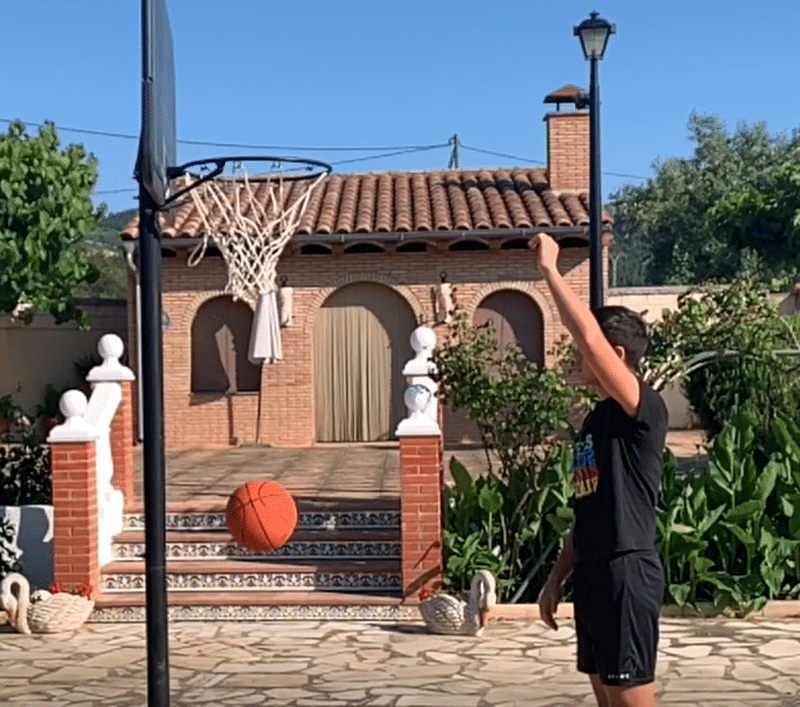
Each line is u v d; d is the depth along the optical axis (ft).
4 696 26.81
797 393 45.16
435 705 25.55
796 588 34.55
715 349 42.06
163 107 19.45
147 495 18.39
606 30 39.52
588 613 15.60
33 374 76.89
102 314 78.07
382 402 68.49
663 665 28.66
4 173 57.72
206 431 67.77
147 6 18.28
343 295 68.39
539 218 65.46
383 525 37.40
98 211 65.51
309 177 29.19
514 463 35.42
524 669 28.63
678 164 131.95
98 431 36.76
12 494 40.63
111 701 26.35
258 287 59.00
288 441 67.77
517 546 34.88
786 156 130.31
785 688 26.50
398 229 65.31
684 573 34.12
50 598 33.17
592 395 34.71
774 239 79.00
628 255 148.25
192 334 68.44
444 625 32.12
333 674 28.37
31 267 58.75
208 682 27.76
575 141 71.20
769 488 34.76
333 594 34.96
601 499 15.49
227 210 58.75
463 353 34.55
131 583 35.76
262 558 36.52
